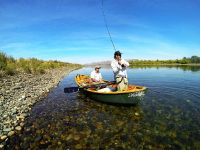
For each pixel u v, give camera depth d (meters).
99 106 5.03
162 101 5.40
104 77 13.09
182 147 2.85
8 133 3.28
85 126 3.66
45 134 3.32
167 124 3.71
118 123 3.79
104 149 2.82
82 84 6.47
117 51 4.88
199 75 12.79
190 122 3.79
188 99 5.61
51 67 18.64
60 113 4.47
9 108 4.49
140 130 3.45
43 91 6.98
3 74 8.40
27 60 14.35
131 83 9.12
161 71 17.66
